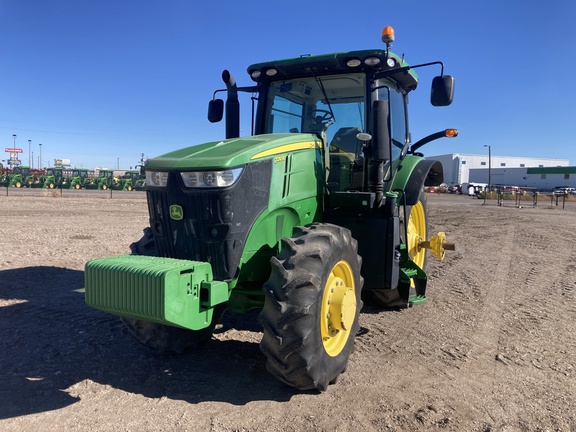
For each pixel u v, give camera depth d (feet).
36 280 21.25
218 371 12.42
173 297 9.46
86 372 12.24
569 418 10.27
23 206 57.98
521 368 12.93
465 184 177.37
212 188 10.66
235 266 11.01
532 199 131.13
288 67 15.30
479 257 29.96
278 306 10.07
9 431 9.46
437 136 18.37
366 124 14.85
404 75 16.49
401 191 16.34
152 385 11.58
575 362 13.37
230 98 16.53
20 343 14.06
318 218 14.08
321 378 10.67
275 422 9.90
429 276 24.29
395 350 14.12
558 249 33.30
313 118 15.70
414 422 9.99
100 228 38.37
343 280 12.10
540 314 17.80
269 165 11.76
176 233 11.30
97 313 16.90
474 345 14.60
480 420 10.14
